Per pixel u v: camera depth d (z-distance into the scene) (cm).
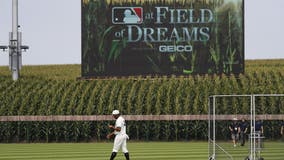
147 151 3847
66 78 7350
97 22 6316
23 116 5778
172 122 5656
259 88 6031
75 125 5756
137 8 6322
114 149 2742
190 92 6031
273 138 2820
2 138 5791
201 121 5622
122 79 6344
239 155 2502
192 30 6325
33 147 4591
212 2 6322
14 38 6281
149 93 6009
